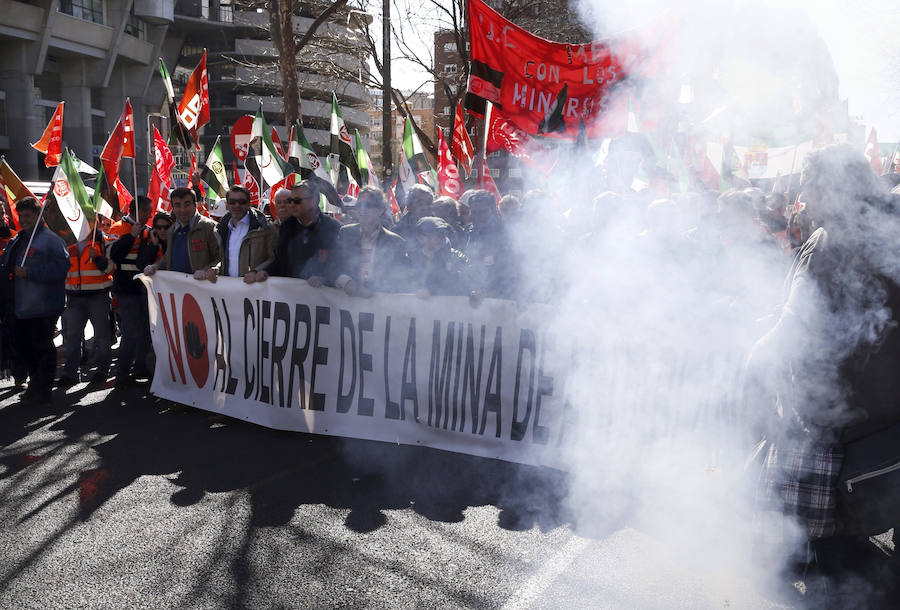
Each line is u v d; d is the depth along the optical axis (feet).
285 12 45.78
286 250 18.74
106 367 24.31
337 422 18.08
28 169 132.26
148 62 157.58
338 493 14.26
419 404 17.38
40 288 20.77
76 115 143.84
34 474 15.33
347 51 67.10
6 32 123.24
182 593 10.33
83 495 14.11
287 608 9.93
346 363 17.99
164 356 21.68
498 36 22.44
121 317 23.80
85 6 136.67
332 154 30.17
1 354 24.00
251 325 19.13
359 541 12.04
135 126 158.71
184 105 30.14
